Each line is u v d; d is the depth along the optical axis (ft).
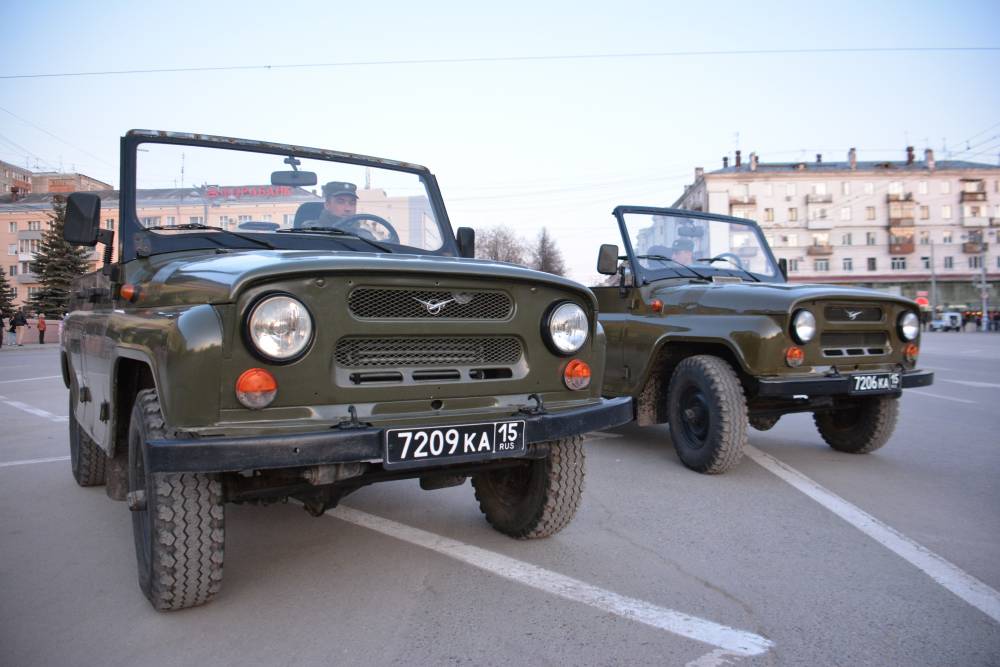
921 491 13.58
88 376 11.16
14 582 9.20
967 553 10.16
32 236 183.52
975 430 20.51
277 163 11.84
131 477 8.41
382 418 7.61
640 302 17.02
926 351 64.08
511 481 10.86
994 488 13.83
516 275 8.52
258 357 7.05
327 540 10.72
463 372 8.36
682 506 12.55
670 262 18.07
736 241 19.26
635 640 7.45
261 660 7.02
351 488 8.76
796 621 7.93
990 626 7.82
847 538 10.80
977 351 63.87
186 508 7.61
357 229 12.30
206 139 11.41
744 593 8.70
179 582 7.73
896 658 7.08
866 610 8.22
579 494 10.16
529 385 8.82
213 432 6.87
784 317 14.12
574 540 10.68
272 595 8.63
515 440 8.20
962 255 227.40
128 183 10.66
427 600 8.46
